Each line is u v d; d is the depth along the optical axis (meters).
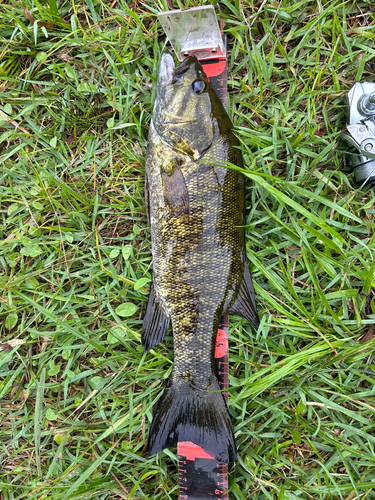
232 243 0.39
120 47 0.45
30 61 0.46
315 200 0.43
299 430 0.42
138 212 0.44
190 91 0.38
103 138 0.45
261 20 0.43
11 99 0.45
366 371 0.42
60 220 0.45
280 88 0.44
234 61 0.44
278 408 0.42
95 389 0.43
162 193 0.39
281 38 0.44
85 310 0.45
